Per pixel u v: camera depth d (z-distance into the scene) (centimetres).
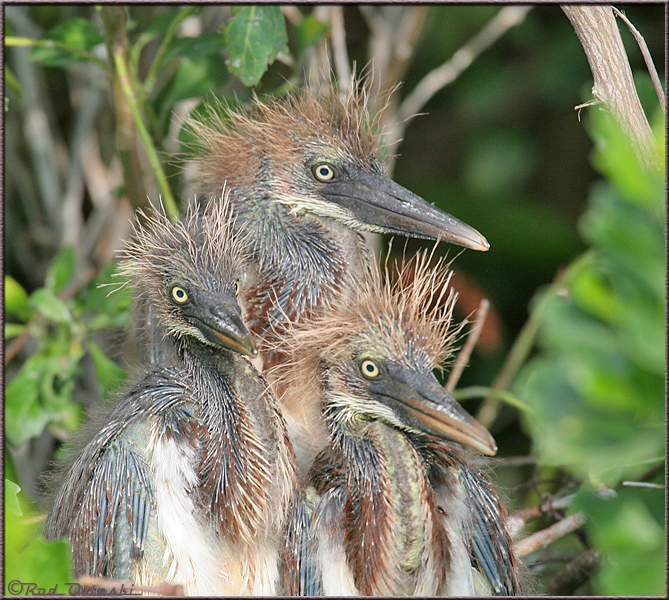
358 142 791
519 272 1134
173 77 866
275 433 656
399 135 974
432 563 619
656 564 430
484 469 705
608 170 395
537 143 1205
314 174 789
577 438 386
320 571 626
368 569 623
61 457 743
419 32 902
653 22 1084
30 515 741
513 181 1193
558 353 398
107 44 766
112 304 783
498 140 1201
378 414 635
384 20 955
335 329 645
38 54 797
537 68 1184
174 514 608
